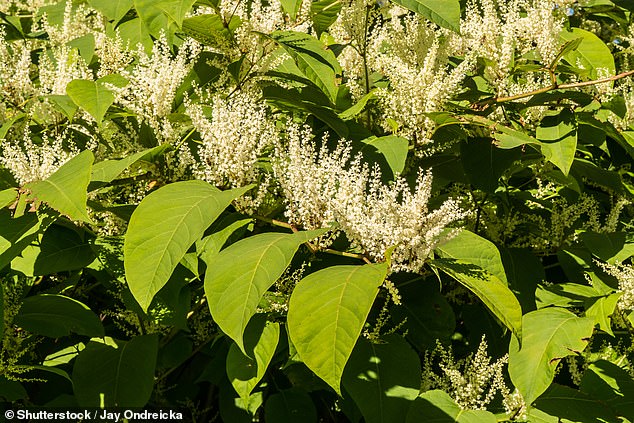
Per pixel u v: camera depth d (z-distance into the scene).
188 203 2.29
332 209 2.37
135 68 3.37
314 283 2.05
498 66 3.33
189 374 3.47
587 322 2.82
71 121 2.96
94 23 4.62
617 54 4.79
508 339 3.30
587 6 4.73
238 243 2.27
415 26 3.29
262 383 3.16
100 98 2.80
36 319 2.74
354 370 2.66
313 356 1.90
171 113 2.99
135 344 2.85
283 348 2.77
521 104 3.46
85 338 3.22
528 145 3.33
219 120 2.60
